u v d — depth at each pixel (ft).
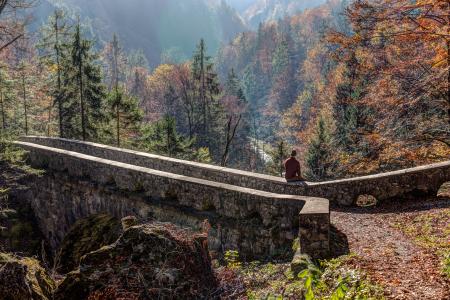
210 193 37.40
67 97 114.52
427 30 51.26
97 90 115.03
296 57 451.12
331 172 93.30
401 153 59.98
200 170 50.67
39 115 144.87
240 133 249.55
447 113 60.23
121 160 66.13
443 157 60.03
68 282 22.53
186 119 228.02
